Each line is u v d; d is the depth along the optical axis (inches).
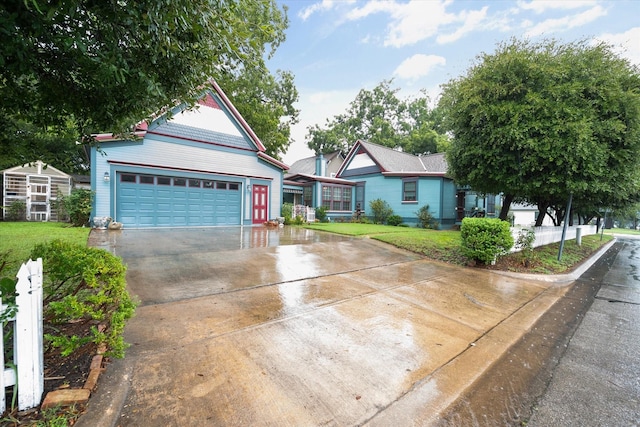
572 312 169.6
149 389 81.7
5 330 78.2
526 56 297.0
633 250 514.9
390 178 698.2
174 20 89.7
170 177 461.4
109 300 90.9
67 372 84.9
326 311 148.3
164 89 121.3
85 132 148.8
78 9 83.3
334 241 376.8
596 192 316.2
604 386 95.3
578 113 260.4
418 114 1469.0
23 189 548.1
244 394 81.9
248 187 550.6
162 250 276.7
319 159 836.6
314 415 75.4
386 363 102.7
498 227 262.8
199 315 135.5
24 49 82.8
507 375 100.2
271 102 834.2
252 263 241.9
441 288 202.1
